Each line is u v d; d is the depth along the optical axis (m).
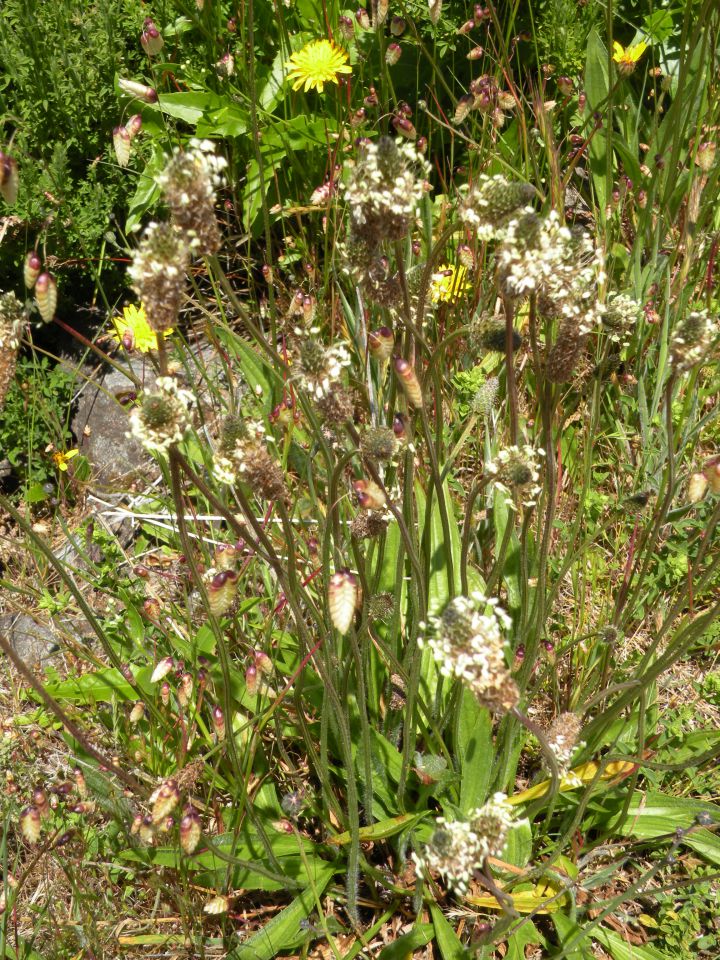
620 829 2.76
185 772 2.44
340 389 1.93
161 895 2.72
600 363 3.06
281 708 2.88
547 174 4.27
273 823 2.67
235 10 4.39
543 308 1.98
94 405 4.45
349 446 2.86
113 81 4.37
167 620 3.29
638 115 4.28
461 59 4.45
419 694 2.80
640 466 3.54
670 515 3.35
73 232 4.25
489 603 1.77
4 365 1.92
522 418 3.61
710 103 4.25
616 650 3.24
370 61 4.31
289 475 3.48
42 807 2.46
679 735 2.97
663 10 4.52
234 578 1.89
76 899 2.54
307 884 2.62
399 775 2.73
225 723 2.33
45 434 4.34
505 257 1.82
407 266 3.10
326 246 3.70
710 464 2.21
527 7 4.48
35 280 1.91
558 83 3.86
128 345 2.96
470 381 3.43
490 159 3.85
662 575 3.30
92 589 3.81
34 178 4.22
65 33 4.32
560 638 3.28
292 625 3.07
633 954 2.58
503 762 2.67
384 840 2.82
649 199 3.91
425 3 4.27
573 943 2.34
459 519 3.52
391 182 1.80
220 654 2.20
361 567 2.27
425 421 2.06
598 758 2.91
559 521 3.29
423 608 2.22
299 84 3.74
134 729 2.96
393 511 2.06
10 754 2.92
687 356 2.05
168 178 1.69
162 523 3.74
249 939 2.55
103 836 2.78
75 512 4.20
